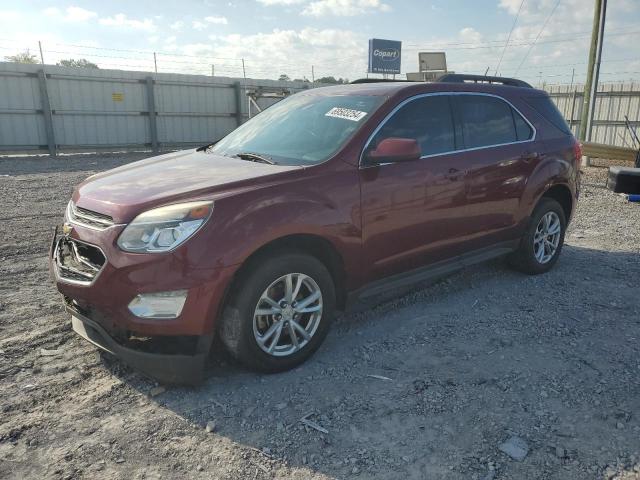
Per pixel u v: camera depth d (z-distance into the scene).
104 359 3.69
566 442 2.83
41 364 3.61
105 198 3.39
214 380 3.45
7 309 4.51
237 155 4.22
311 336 3.66
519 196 5.11
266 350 3.44
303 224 3.43
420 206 4.19
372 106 4.16
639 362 3.71
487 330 4.24
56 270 3.48
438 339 4.08
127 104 20.53
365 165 3.87
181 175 3.68
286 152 4.07
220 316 3.35
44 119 18.62
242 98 23.58
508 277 5.56
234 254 3.14
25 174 13.64
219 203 3.18
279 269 3.38
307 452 2.77
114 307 3.10
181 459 2.71
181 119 22.12
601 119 18.91
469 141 4.69
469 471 2.62
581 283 5.39
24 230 7.30
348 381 3.46
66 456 2.71
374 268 3.99
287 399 3.25
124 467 2.65
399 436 2.89
